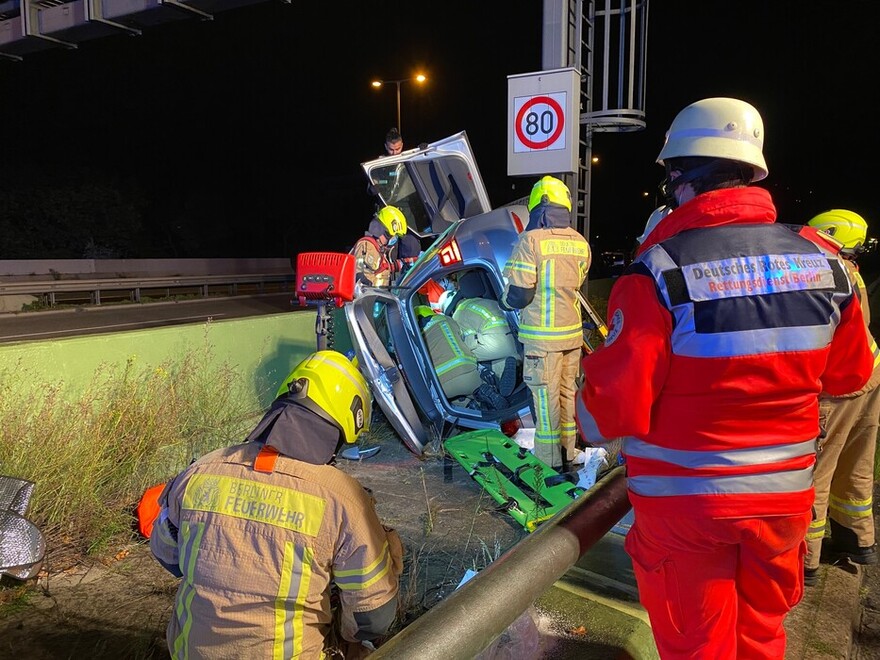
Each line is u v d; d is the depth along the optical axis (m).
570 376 4.47
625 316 1.46
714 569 1.48
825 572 3.19
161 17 10.38
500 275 4.83
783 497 1.42
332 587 1.99
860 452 3.18
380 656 1.05
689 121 1.59
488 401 5.14
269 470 1.75
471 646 1.15
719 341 1.39
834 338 1.61
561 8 6.09
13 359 3.71
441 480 4.58
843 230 3.10
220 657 1.70
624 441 1.62
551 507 3.83
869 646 2.73
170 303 16.98
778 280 1.42
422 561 3.39
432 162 6.16
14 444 3.44
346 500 1.74
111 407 4.02
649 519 1.52
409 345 5.20
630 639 2.35
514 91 6.22
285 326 5.87
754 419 1.42
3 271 18.44
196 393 4.62
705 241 1.45
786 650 2.53
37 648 2.68
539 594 1.35
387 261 6.41
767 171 1.56
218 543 1.72
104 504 3.71
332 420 1.80
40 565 3.08
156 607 3.01
